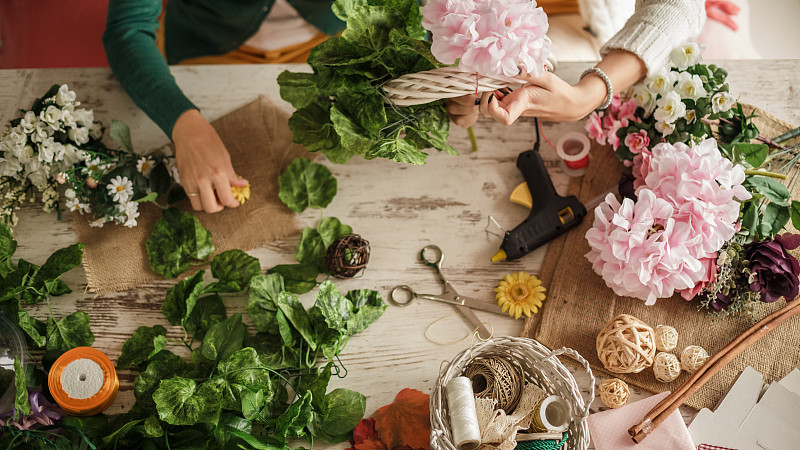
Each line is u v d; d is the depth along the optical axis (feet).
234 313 3.67
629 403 3.35
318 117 3.66
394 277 3.72
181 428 3.27
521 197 3.80
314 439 3.35
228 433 3.15
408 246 3.79
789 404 3.27
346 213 3.87
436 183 3.93
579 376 3.47
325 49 3.22
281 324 3.40
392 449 3.29
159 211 3.92
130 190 3.67
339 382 3.49
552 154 3.96
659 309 3.54
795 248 3.44
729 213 3.14
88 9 5.93
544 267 3.71
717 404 3.33
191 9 4.99
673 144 3.62
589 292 3.60
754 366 3.39
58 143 3.71
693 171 3.21
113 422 3.34
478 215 3.85
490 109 3.20
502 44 2.66
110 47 4.13
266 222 3.87
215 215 3.89
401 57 3.24
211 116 4.13
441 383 3.04
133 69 4.01
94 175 3.68
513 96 3.26
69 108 3.73
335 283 3.71
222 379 3.16
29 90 4.19
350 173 3.97
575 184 3.88
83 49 5.86
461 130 4.04
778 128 3.90
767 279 3.33
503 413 3.00
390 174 3.96
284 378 3.26
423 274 3.72
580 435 2.95
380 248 3.78
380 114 3.29
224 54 5.19
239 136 4.06
